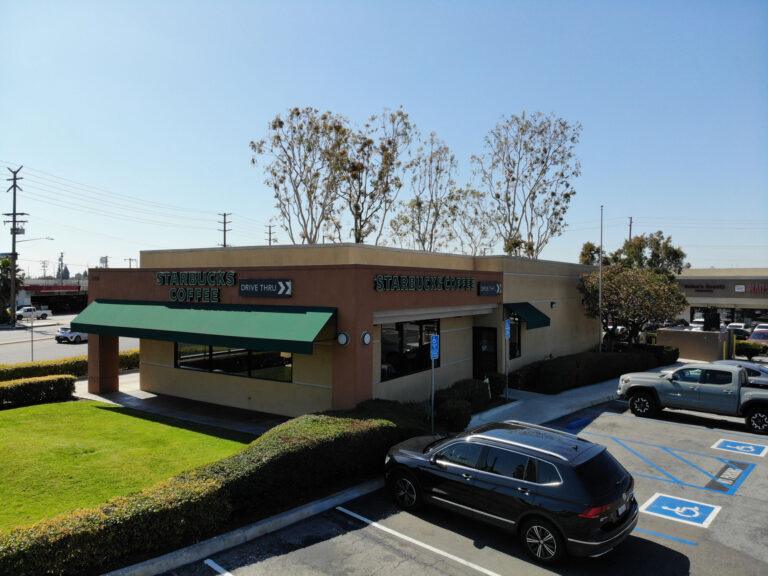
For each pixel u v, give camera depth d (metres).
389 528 8.52
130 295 17.80
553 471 7.49
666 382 16.16
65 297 77.75
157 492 7.79
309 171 36.69
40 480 9.71
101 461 10.85
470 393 16.03
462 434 8.97
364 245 15.06
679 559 7.67
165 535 7.42
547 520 7.35
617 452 12.84
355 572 7.18
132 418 14.98
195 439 12.75
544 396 19.14
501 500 7.87
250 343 13.27
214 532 7.98
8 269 60.22
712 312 42.94
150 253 19.17
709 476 11.18
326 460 9.71
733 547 8.05
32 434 12.97
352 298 12.79
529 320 19.81
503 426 9.07
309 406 14.82
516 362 21.06
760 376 15.81
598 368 22.75
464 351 19.34
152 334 15.59
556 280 25.02
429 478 8.84
